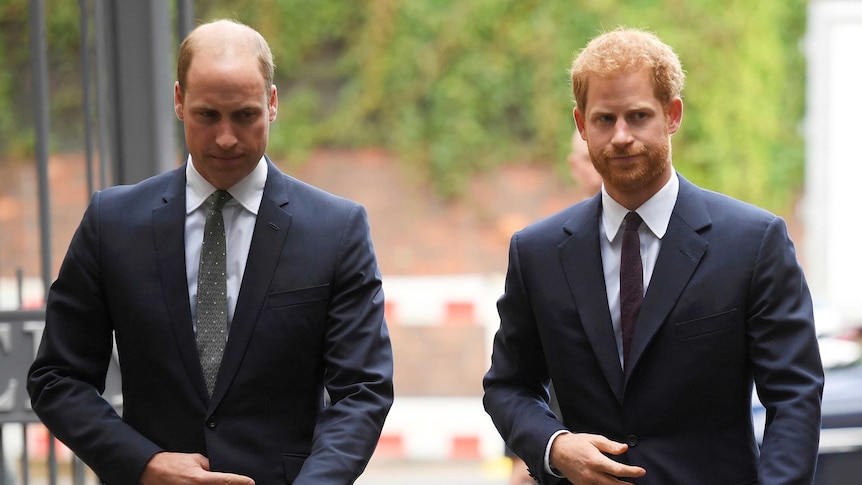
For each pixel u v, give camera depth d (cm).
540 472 930
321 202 946
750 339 903
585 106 897
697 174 3925
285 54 3944
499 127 3909
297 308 911
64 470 2189
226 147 866
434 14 3912
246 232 925
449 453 2872
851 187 3127
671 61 889
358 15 3934
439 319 3158
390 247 3912
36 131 1238
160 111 1239
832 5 3109
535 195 3897
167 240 920
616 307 925
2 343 1207
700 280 902
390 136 3931
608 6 3884
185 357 903
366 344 916
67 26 2948
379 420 906
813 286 3142
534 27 3891
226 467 893
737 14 3888
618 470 858
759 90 3894
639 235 926
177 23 1237
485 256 3900
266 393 906
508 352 983
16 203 3094
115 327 929
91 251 935
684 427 905
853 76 3112
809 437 865
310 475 863
